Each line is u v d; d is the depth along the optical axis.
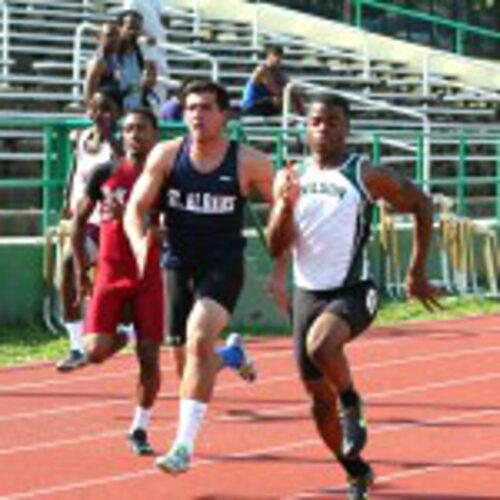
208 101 21.08
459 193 50.41
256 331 39.91
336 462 23.91
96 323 23.81
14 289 38.22
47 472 23.08
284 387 30.94
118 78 40.12
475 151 61.22
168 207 21.55
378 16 82.25
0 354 34.66
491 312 45.28
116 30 39.97
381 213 46.50
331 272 19.78
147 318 23.61
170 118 43.34
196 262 21.53
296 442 25.47
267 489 22.12
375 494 21.94
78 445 25.11
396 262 46.66
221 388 30.67
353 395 19.52
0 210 43.19
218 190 21.27
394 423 27.42
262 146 50.00
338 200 19.72
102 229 23.94
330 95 20.02
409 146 49.78
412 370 33.75
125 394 30.02
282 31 73.12
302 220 19.86
